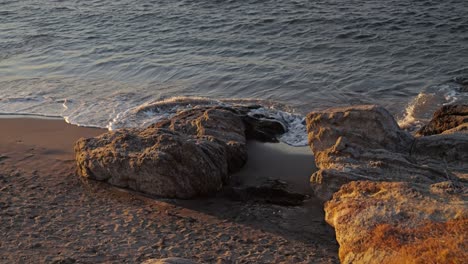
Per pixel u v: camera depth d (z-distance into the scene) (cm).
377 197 979
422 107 1691
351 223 934
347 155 1166
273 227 1089
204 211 1155
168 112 1689
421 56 2170
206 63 2183
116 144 1270
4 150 1456
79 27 2830
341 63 2133
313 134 1262
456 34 2409
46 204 1156
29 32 2775
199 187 1203
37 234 1030
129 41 2541
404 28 2520
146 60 2256
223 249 1000
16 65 2283
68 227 1062
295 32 2541
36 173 1313
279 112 1628
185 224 1092
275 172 1327
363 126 1207
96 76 2109
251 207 1167
